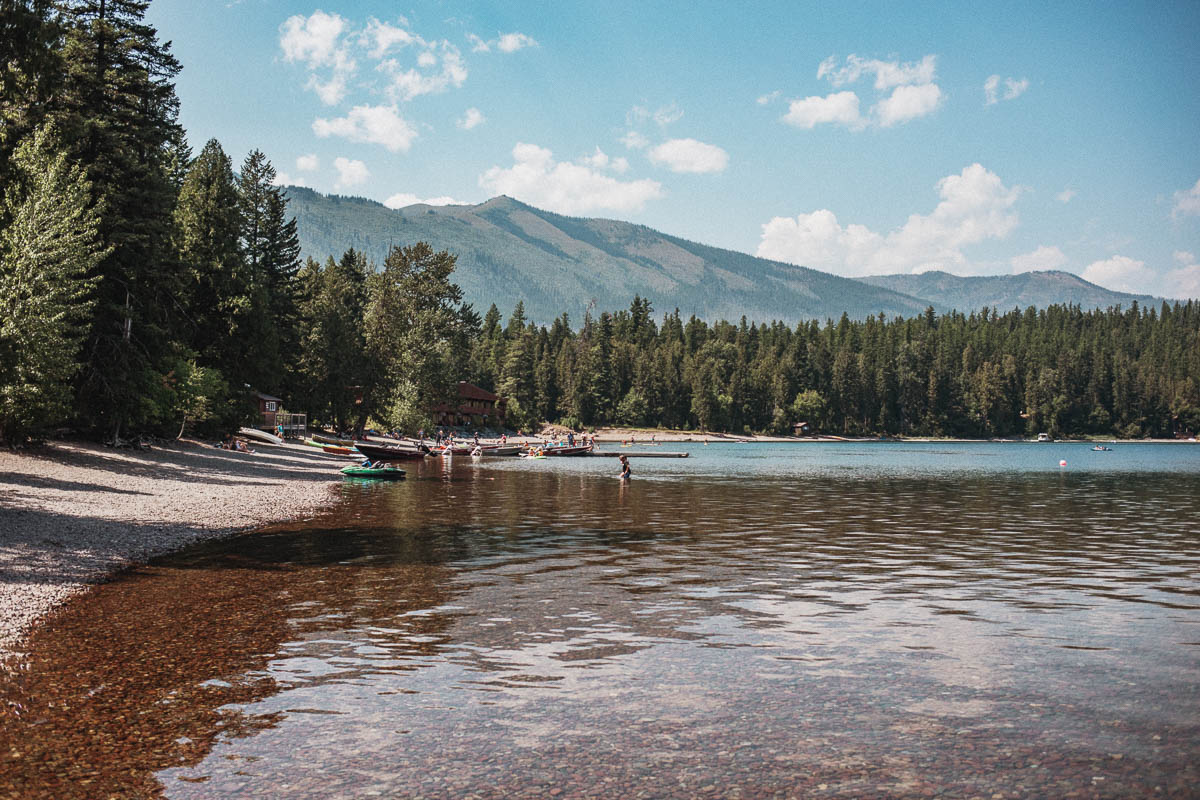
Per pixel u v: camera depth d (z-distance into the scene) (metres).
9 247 30.47
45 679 10.58
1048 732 8.99
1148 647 12.56
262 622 13.71
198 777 7.74
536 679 10.77
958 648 12.45
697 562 20.45
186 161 78.25
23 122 32.56
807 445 162.88
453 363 136.25
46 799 7.27
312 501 34.06
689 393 191.38
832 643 12.71
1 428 33.22
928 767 8.05
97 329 39.28
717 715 9.47
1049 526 29.69
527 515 31.09
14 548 18.95
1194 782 7.71
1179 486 53.53
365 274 124.88
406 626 13.55
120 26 40.75
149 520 24.84
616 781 7.69
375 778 7.73
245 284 61.03
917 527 28.92
